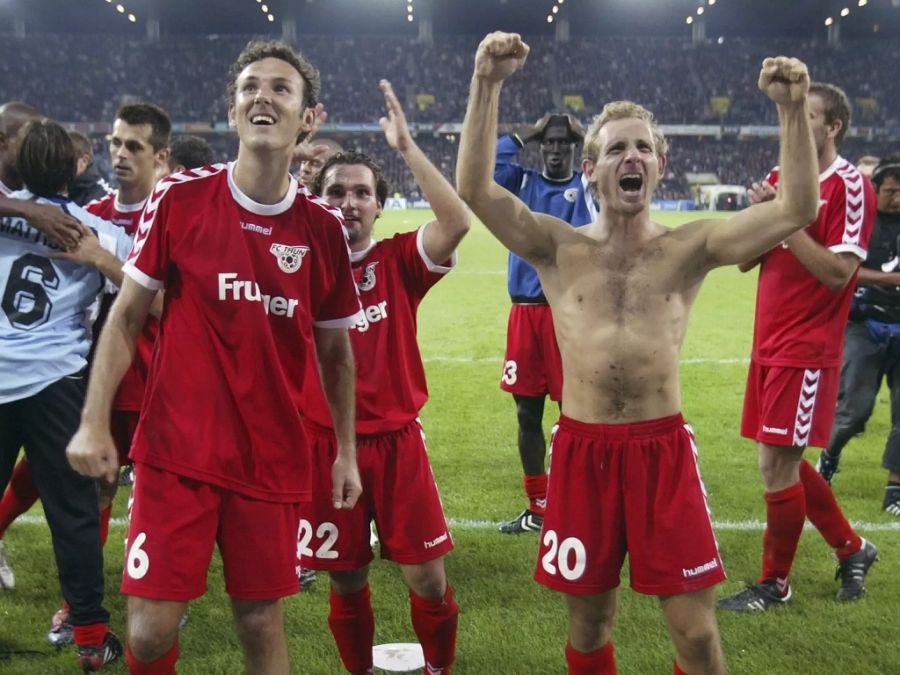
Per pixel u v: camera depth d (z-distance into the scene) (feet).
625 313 9.69
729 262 9.61
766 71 8.86
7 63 173.06
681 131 166.61
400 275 11.15
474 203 9.64
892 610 14.25
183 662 12.50
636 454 9.54
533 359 17.99
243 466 8.93
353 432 10.02
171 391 8.84
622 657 12.66
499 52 9.02
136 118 15.17
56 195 12.37
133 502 8.89
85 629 12.23
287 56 9.03
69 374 12.26
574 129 19.08
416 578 10.97
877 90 177.99
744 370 33.17
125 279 9.00
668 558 9.36
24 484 14.40
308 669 12.39
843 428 19.49
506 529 17.80
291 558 9.21
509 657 12.71
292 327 9.15
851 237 13.25
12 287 12.05
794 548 14.24
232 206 8.93
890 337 19.04
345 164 11.07
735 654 12.80
